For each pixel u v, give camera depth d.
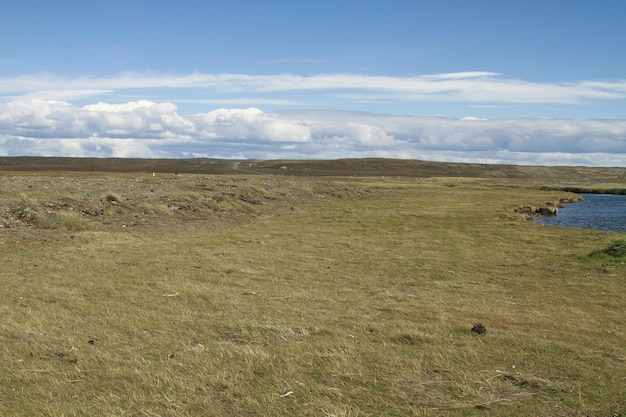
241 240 19.92
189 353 7.66
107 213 23.00
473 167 164.38
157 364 7.20
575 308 11.09
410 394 6.37
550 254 18.56
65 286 11.57
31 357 7.33
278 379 6.74
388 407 6.01
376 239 21.80
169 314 9.70
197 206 28.16
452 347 8.11
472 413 5.88
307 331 8.85
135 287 11.70
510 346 8.22
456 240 22.12
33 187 28.53
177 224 23.58
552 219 39.19
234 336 8.59
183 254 16.25
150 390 6.34
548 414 5.84
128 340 8.21
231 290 11.91
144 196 28.38
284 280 13.33
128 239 18.48
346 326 9.31
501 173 148.00
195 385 6.49
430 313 10.45
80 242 17.28
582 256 17.58
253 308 10.38
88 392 6.27
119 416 5.64
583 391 6.47
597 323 9.89
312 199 40.91
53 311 9.57
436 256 18.03
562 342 8.47
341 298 11.60
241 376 6.82
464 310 10.77
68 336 8.28
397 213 33.38
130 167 130.88
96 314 9.54
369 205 38.97
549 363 7.45
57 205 22.34
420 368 7.21
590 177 145.62
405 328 9.12
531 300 11.84
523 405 6.07
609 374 7.04
